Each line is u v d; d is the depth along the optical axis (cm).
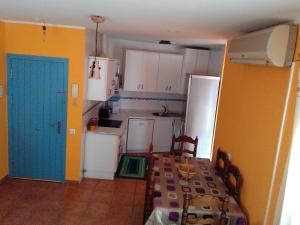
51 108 401
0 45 368
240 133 294
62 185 420
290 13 184
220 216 239
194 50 579
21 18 335
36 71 389
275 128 220
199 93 525
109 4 205
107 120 522
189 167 323
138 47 594
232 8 186
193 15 222
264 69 247
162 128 595
